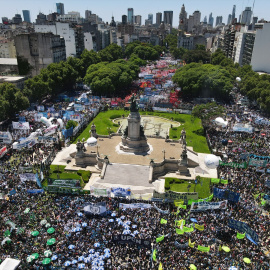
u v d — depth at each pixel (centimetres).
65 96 14462
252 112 12600
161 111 13588
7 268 4019
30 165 7662
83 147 8600
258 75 15388
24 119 10575
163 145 9325
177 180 7494
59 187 6506
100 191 6344
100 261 4316
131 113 8562
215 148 9219
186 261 4531
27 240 4962
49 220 5438
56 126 9525
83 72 18475
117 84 15862
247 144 9262
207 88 15038
